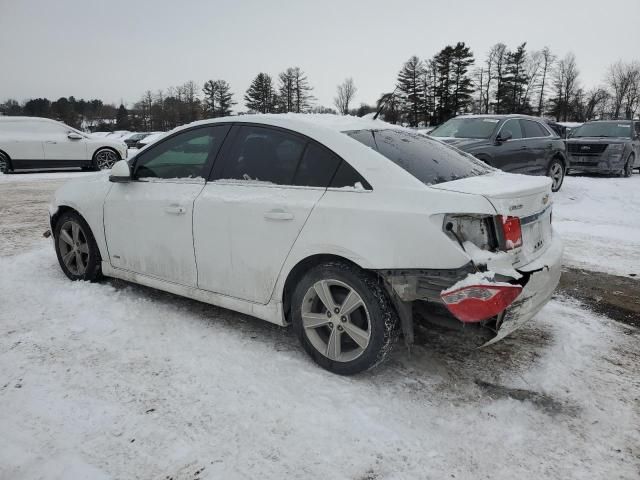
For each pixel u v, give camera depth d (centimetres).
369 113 404
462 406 280
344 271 296
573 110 7788
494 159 930
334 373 311
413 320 306
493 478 228
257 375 308
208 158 369
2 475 223
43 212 844
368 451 243
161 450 241
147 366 316
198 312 400
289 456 238
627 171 1414
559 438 255
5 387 290
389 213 279
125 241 413
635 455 244
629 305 443
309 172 317
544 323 399
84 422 260
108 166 1580
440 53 7356
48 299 421
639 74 8012
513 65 7656
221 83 9188
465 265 261
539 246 316
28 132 1466
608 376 317
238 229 337
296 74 8688
